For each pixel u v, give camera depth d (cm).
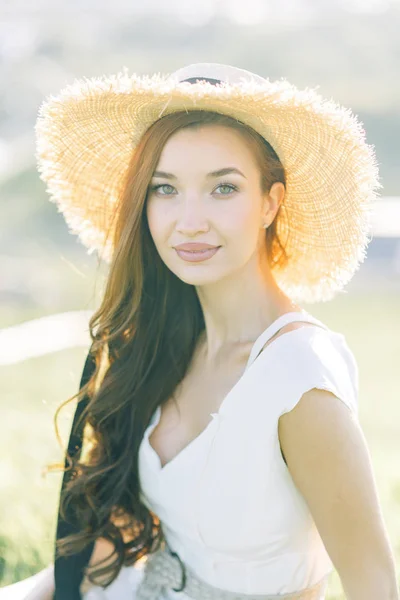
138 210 286
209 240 275
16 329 1209
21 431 675
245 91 267
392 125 3416
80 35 4812
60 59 4578
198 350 309
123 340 314
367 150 286
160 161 278
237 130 276
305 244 312
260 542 268
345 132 281
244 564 274
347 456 247
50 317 1273
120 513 308
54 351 1153
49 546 446
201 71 289
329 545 254
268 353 263
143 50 4847
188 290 313
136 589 305
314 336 268
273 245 314
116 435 307
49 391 933
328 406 250
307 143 286
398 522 470
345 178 292
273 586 275
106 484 304
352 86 3997
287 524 266
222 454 265
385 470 607
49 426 702
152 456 290
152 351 311
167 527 292
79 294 1623
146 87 277
